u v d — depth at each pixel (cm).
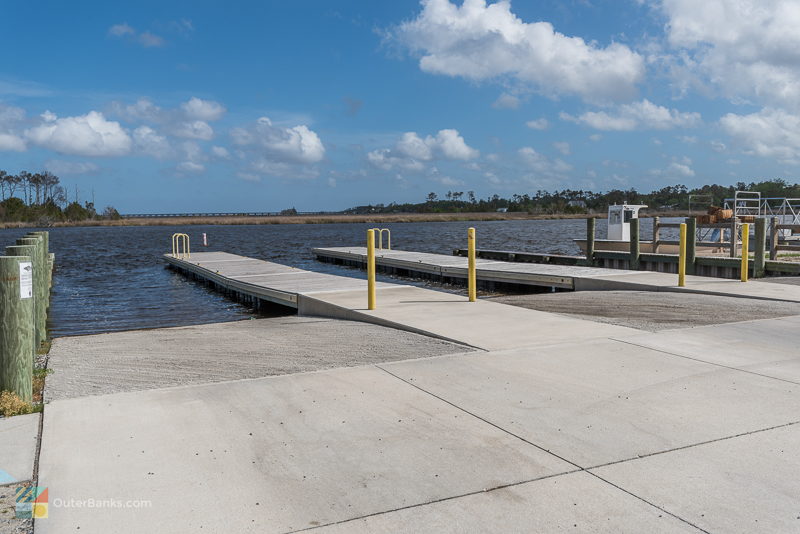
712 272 1812
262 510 323
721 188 8694
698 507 322
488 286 1838
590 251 2231
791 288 1183
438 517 314
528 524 307
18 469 376
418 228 10462
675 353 654
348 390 535
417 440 418
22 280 511
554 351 668
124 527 306
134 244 5338
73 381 600
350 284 1463
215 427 445
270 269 2023
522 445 407
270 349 755
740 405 481
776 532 297
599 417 458
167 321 1420
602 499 331
